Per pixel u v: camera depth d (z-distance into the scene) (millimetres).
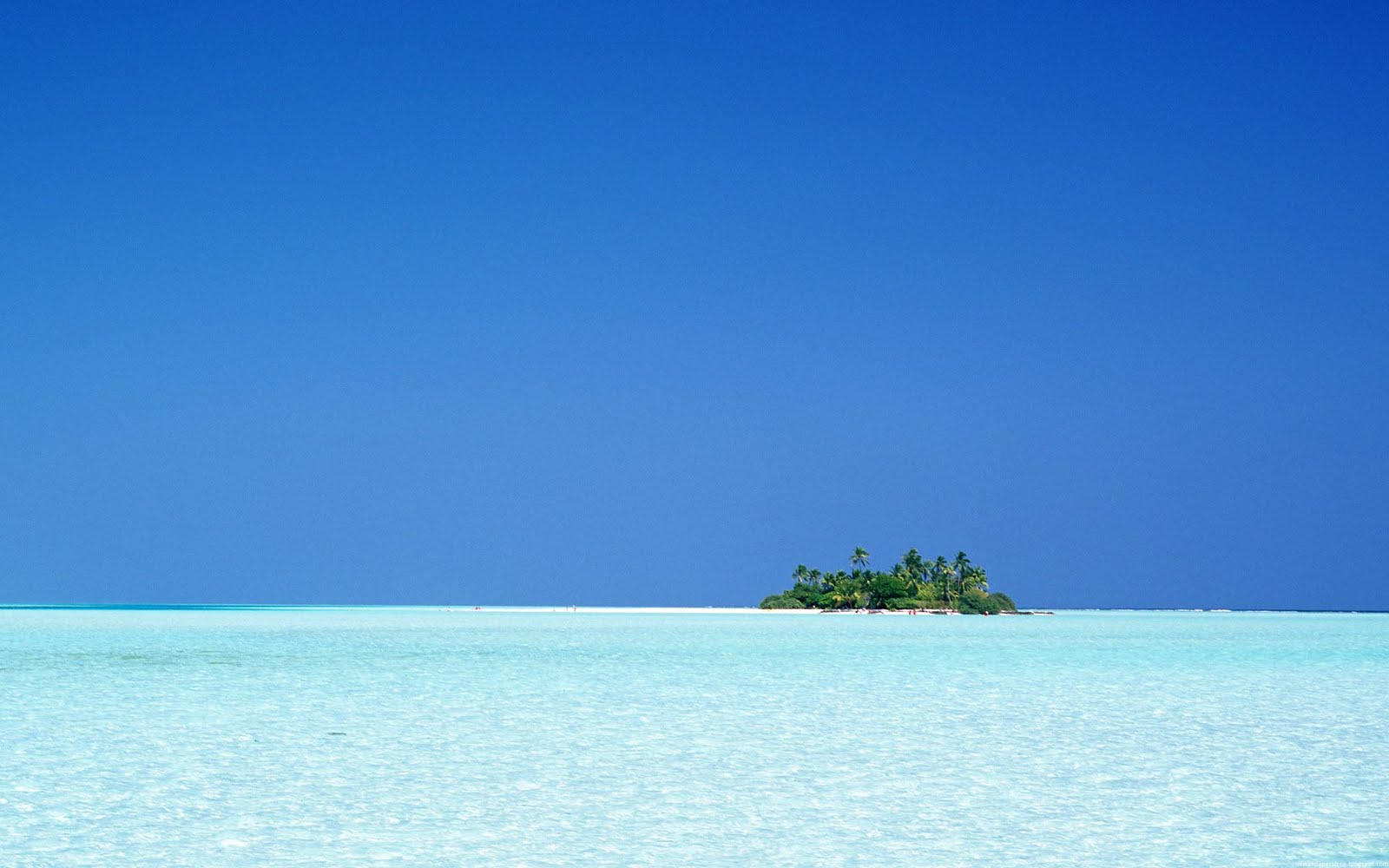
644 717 34875
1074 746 29031
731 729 32188
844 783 23984
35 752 27594
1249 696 42000
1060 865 17625
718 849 18500
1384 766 25953
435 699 40031
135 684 45375
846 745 29297
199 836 19172
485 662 59906
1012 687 45500
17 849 18297
